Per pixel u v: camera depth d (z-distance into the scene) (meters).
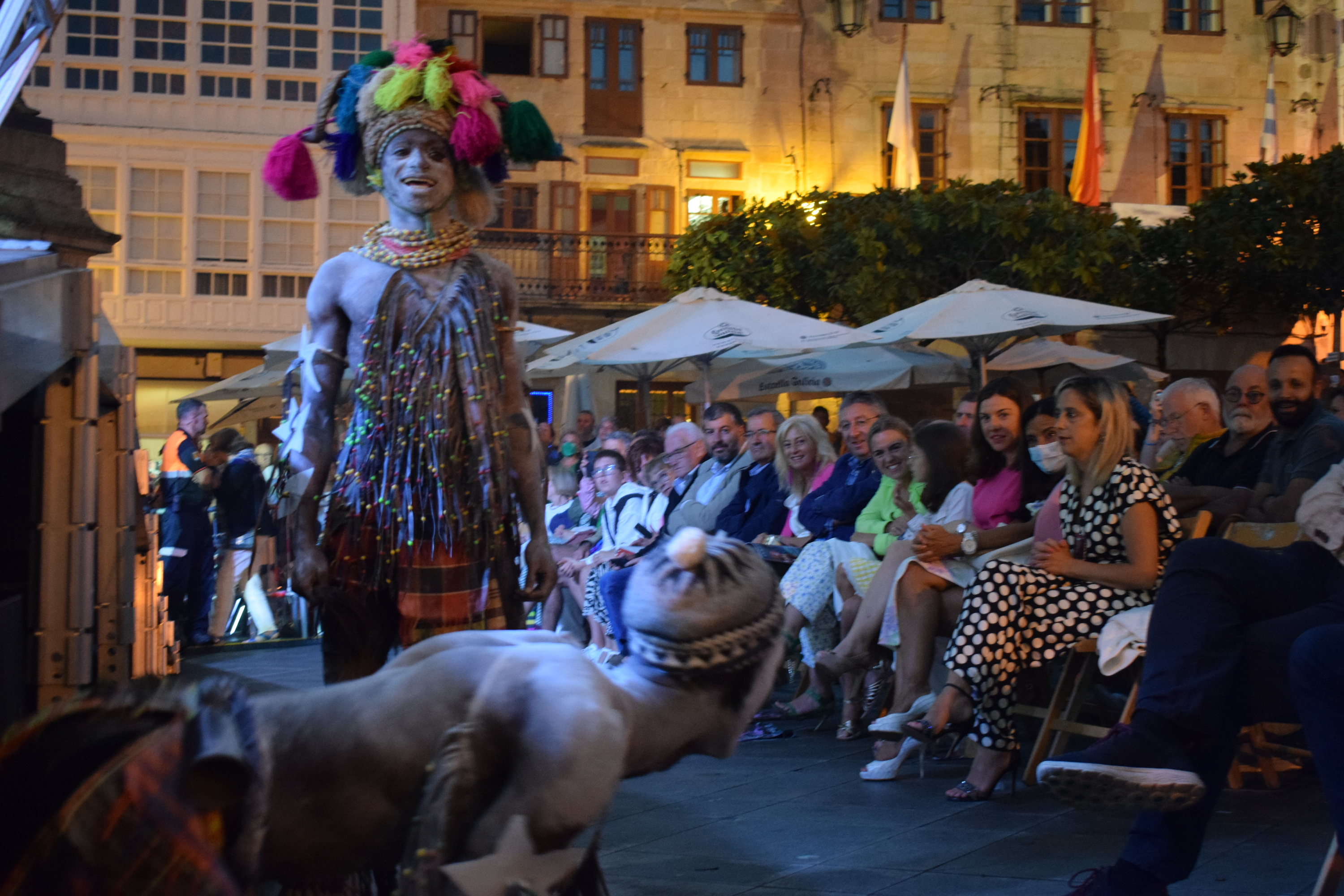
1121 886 2.80
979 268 21.30
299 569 2.70
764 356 13.27
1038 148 26.66
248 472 10.52
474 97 2.75
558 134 25.12
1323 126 26.94
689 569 1.66
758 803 4.21
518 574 2.86
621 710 1.59
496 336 2.81
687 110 25.61
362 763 1.53
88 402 3.55
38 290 2.87
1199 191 26.84
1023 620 4.18
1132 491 4.17
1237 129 26.89
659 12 25.47
